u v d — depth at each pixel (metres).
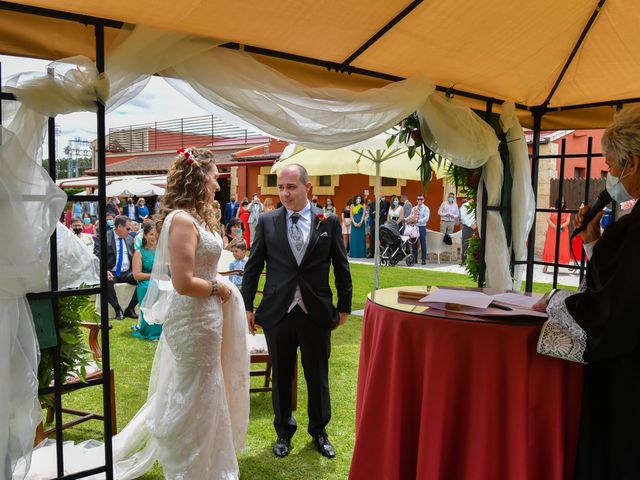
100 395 4.42
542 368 2.02
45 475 2.66
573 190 9.73
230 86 2.83
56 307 2.37
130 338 6.21
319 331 3.29
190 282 2.54
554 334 1.92
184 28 2.60
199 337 2.62
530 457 2.04
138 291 6.24
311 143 3.09
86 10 2.37
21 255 2.06
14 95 2.16
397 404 2.24
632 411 1.80
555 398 2.02
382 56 3.26
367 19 2.81
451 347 2.10
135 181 17.73
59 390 2.41
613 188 2.05
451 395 2.12
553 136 12.48
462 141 3.77
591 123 4.54
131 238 7.91
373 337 2.44
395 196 15.48
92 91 2.34
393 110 3.36
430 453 2.13
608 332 1.76
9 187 2.05
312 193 18.98
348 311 3.40
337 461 3.25
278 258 3.31
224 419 2.78
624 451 1.82
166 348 2.77
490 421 2.05
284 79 3.00
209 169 2.74
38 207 2.15
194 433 2.62
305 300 3.24
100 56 2.46
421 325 2.18
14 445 2.12
